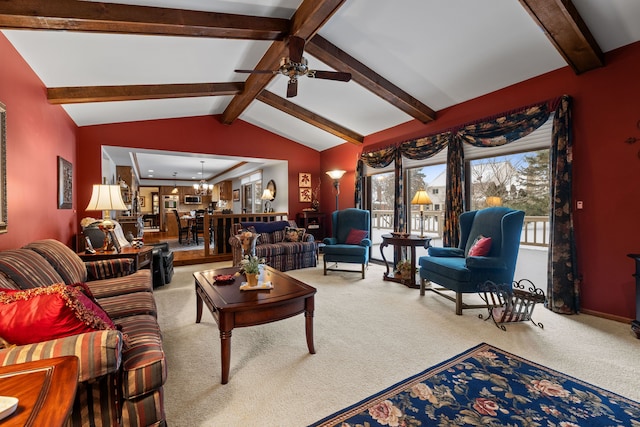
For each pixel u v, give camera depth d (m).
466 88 3.95
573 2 2.46
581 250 3.08
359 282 4.35
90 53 2.92
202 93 4.35
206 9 2.70
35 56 2.71
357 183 6.21
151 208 14.98
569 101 3.11
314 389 1.82
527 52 3.12
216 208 12.12
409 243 4.03
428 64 3.62
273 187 8.07
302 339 2.50
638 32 2.64
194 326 2.79
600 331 2.61
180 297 3.68
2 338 1.15
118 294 2.36
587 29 2.66
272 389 1.82
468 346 2.34
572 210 3.13
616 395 1.73
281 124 6.41
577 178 3.11
